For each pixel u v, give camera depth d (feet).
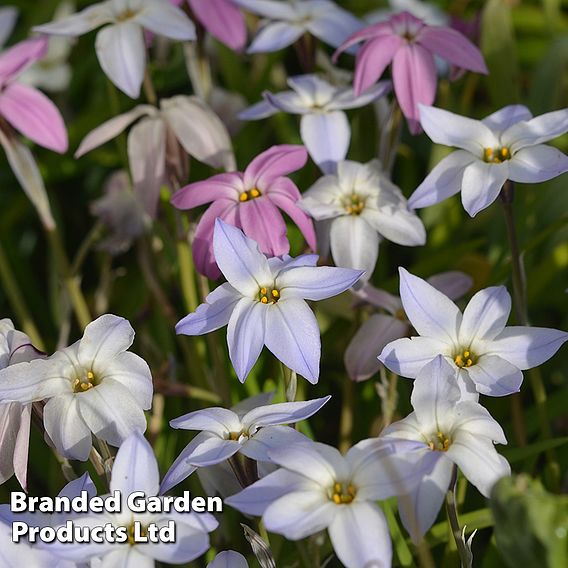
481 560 1.92
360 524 1.59
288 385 1.73
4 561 1.63
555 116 1.80
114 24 1.97
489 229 2.18
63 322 2.05
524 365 1.71
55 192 2.36
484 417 1.66
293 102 1.95
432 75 1.90
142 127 1.93
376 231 1.84
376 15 2.25
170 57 2.31
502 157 1.79
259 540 1.67
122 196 2.07
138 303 2.17
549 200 2.15
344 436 1.94
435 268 2.05
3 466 1.71
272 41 2.02
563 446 1.97
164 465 1.93
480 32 2.14
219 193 1.81
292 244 2.00
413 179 2.19
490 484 1.63
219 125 1.94
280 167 1.82
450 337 1.72
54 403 1.68
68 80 2.33
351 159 2.13
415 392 1.66
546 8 2.38
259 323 1.69
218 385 1.92
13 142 1.93
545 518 1.59
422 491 1.62
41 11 2.37
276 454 1.62
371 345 1.84
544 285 2.06
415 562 1.80
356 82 1.90
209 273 1.79
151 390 1.69
